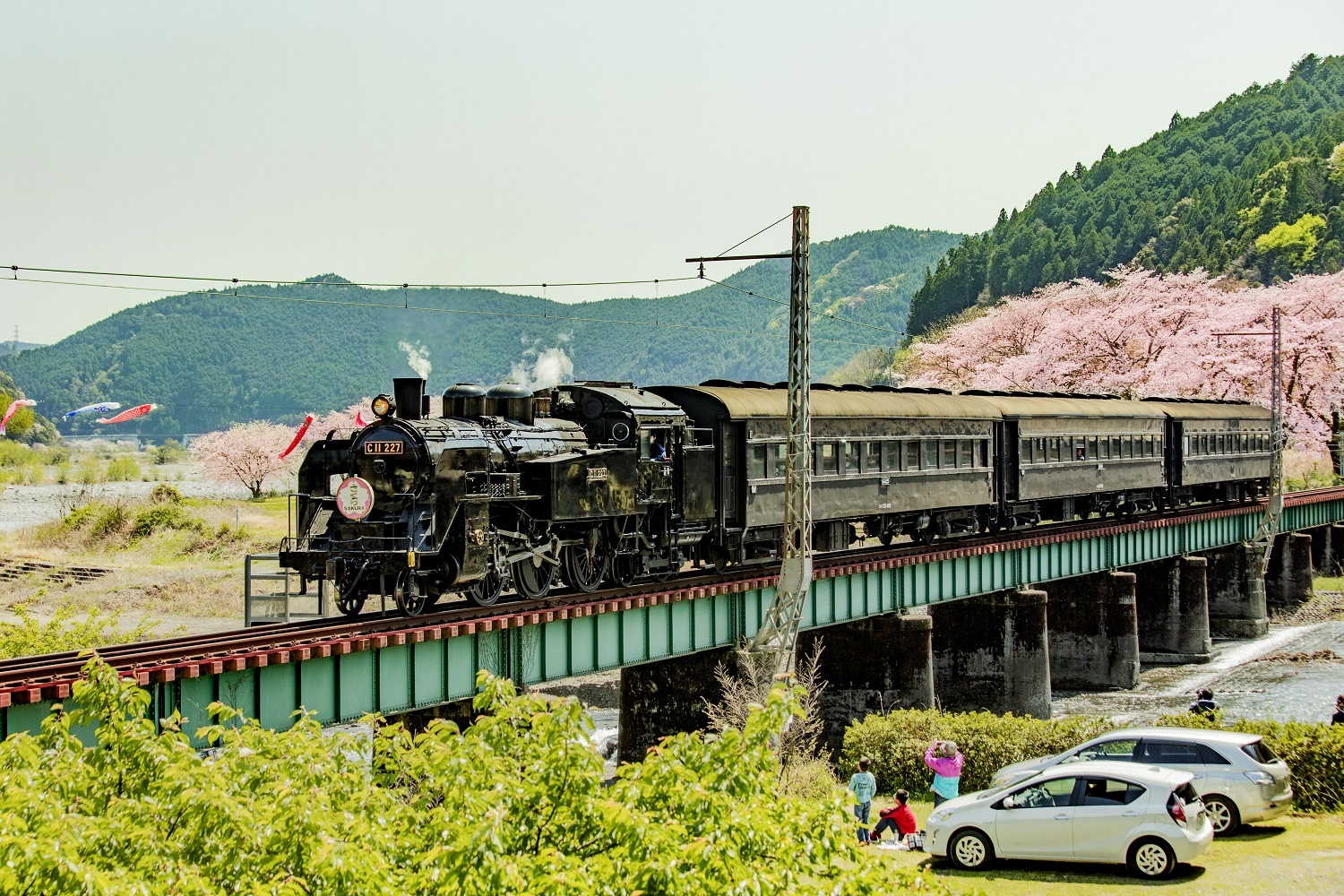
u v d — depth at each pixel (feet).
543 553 86.38
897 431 123.44
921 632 122.01
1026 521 155.74
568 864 32.91
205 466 365.40
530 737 40.27
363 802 40.06
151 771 39.24
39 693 55.06
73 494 295.07
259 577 96.73
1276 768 70.90
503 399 90.84
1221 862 64.39
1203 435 196.85
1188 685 165.58
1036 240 539.29
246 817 35.50
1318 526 257.14
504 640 80.53
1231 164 614.34
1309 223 460.14
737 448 104.99
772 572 106.93
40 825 33.45
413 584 77.15
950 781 80.18
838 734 123.34
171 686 61.05
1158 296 260.01
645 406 96.48
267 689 65.82
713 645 99.45
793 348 92.32
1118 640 164.96
